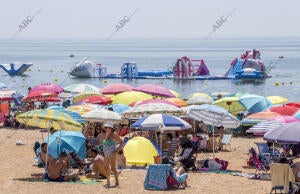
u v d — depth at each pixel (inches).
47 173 1019.9
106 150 951.6
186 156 1149.7
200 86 3846.0
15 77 4788.4
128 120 1540.4
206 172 1128.2
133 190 932.6
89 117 1252.5
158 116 1189.7
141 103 1338.6
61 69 6097.4
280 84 4028.1
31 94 1850.4
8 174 1064.8
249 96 1785.2
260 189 963.3
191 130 1563.7
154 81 4261.8
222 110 1256.2
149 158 1147.9
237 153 1389.0
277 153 1218.0
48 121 1053.8
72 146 1112.2
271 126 1207.6
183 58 4424.2
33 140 1528.1
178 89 3636.8
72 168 1124.5
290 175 889.5
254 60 4539.9
